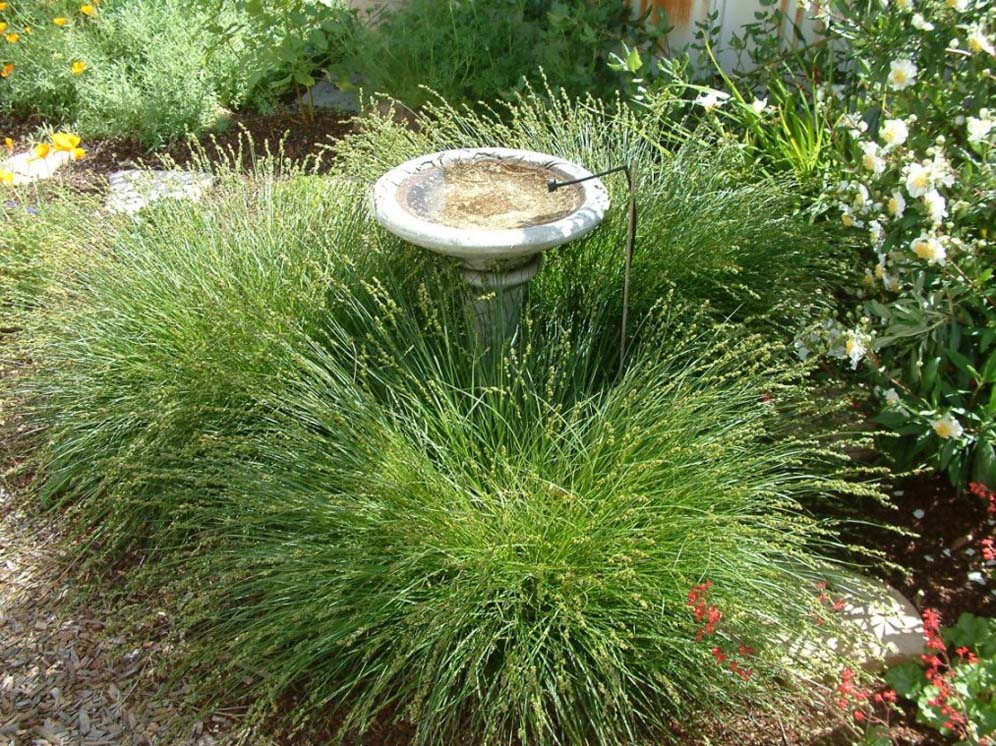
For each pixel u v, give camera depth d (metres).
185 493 2.78
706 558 2.46
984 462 2.91
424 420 2.78
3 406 3.40
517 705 2.39
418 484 2.56
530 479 2.59
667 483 2.62
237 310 3.09
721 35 5.24
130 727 2.46
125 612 2.75
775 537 2.55
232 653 2.54
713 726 2.46
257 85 6.14
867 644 2.58
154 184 4.80
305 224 3.61
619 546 2.46
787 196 3.70
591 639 2.36
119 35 6.31
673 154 4.02
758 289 3.53
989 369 2.88
